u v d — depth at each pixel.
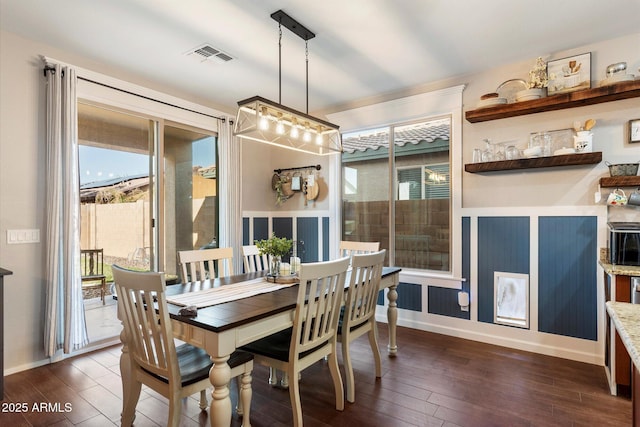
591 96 2.73
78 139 3.17
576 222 2.98
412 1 2.27
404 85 3.77
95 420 2.12
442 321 3.66
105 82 3.26
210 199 4.38
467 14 2.43
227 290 2.39
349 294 2.33
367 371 2.78
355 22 2.52
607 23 2.57
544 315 3.12
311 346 2.05
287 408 2.25
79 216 3.03
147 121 3.69
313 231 4.63
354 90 3.91
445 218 3.76
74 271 2.96
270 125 2.54
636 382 1.31
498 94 3.27
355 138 4.39
